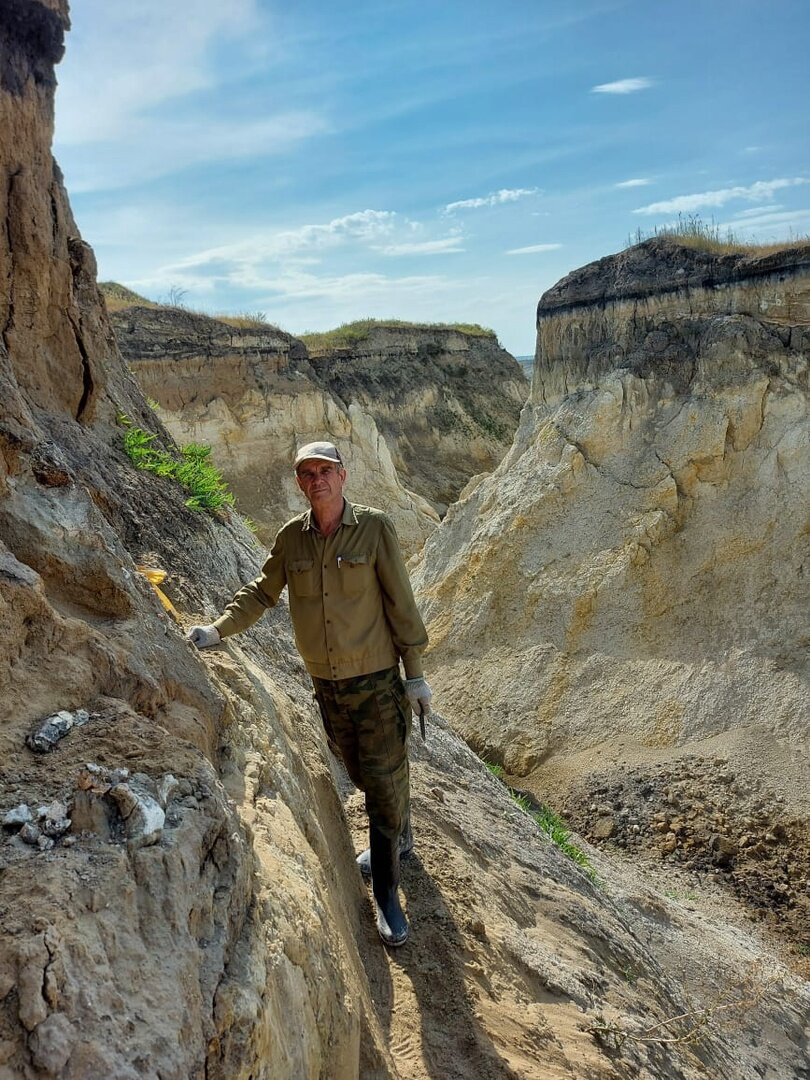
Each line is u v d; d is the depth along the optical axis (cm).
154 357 2150
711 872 957
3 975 136
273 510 2248
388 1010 291
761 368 1312
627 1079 341
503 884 468
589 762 1176
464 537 1622
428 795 519
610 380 1470
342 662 300
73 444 471
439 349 3494
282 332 2573
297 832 266
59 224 501
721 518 1295
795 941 852
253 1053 159
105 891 158
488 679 1359
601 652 1292
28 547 254
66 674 219
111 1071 132
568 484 1456
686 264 1455
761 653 1172
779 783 1034
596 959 464
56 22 477
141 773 189
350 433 2452
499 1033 304
